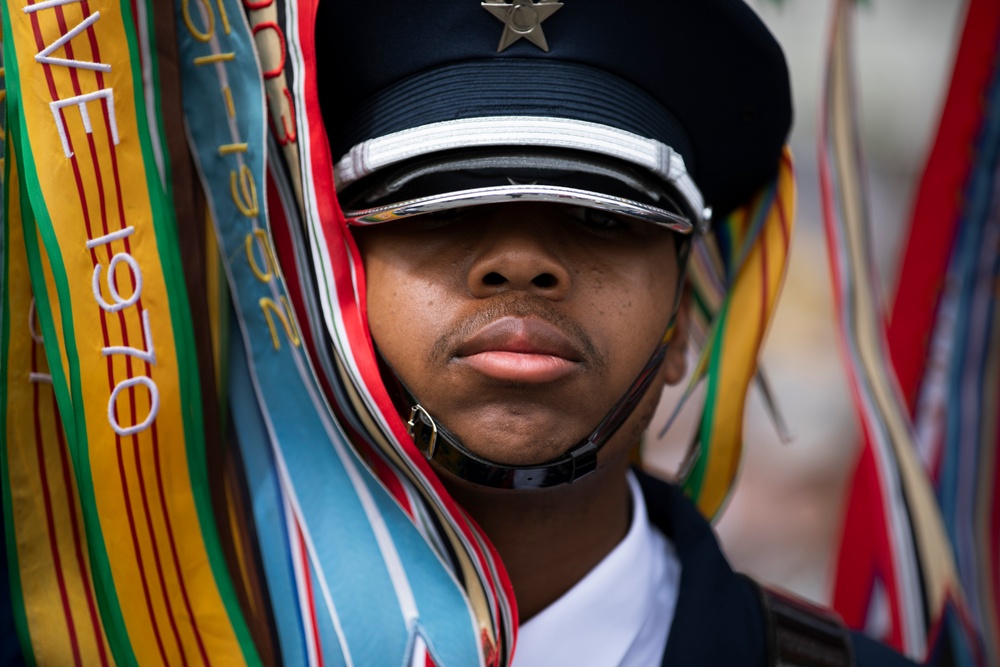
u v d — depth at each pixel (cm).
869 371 215
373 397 147
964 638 216
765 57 165
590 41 155
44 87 145
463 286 149
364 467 158
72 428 145
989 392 239
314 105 149
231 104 154
